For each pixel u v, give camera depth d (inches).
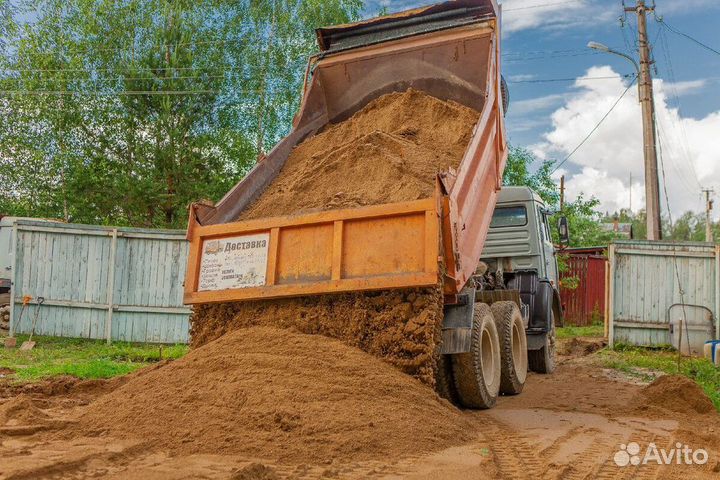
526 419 277.1
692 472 195.3
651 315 603.2
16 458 176.6
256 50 1103.6
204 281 298.2
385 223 268.5
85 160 978.1
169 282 601.9
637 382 416.5
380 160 319.0
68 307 595.5
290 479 167.6
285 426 202.8
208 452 191.8
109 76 1028.5
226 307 295.0
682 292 589.3
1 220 701.3
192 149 957.2
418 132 353.1
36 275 593.3
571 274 1020.5
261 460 185.8
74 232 598.5
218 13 1117.1
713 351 537.3
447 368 288.2
